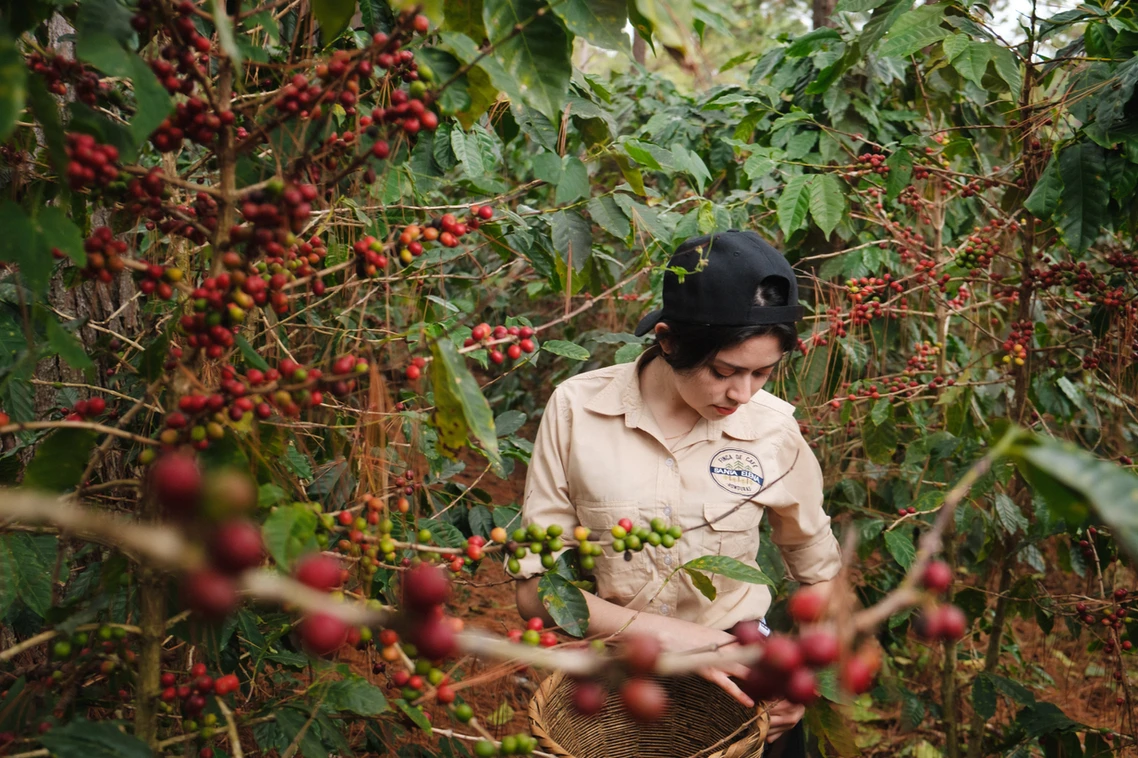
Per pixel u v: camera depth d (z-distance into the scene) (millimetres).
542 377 4211
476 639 757
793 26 7340
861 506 2662
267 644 1478
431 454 1857
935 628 667
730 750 1297
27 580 1216
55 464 1022
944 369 2623
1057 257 2943
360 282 1342
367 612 698
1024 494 2547
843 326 2492
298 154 1186
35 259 904
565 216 1863
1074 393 2521
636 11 1208
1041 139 2184
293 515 932
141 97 891
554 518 1658
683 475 1624
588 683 855
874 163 2408
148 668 1059
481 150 1977
